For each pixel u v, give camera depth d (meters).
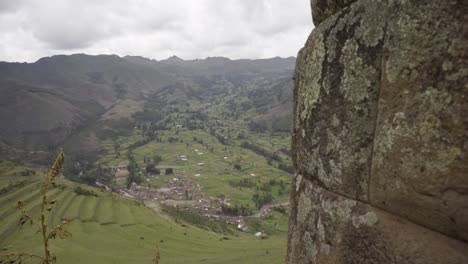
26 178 56.34
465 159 1.29
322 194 2.16
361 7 1.85
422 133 1.44
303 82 2.39
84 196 62.00
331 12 2.20
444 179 1.36
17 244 33.00
